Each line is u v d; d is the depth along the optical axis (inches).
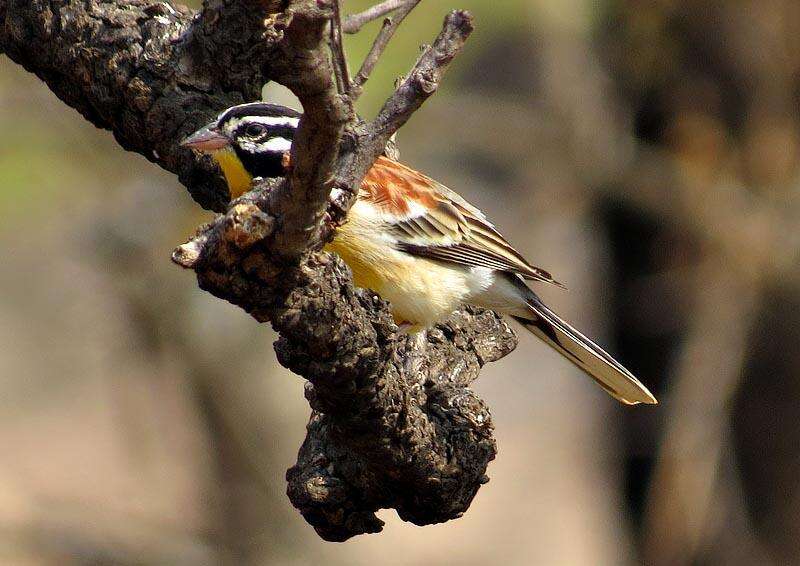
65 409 880.9
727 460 526.6
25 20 311.3
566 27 560.1
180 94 305.0
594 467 820.6
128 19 307.3
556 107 561.9
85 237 551.2
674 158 525.7
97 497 749.9
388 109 225.9
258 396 596.1
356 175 225.5
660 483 510.0
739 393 525.3
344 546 636.1
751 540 522.9
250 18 293.0
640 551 566.9
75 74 310.0
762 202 511.8
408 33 486.0
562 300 801.6
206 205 321.4
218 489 590.9
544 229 650.8
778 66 507.8
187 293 571.2
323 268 222.4
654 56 527.2
